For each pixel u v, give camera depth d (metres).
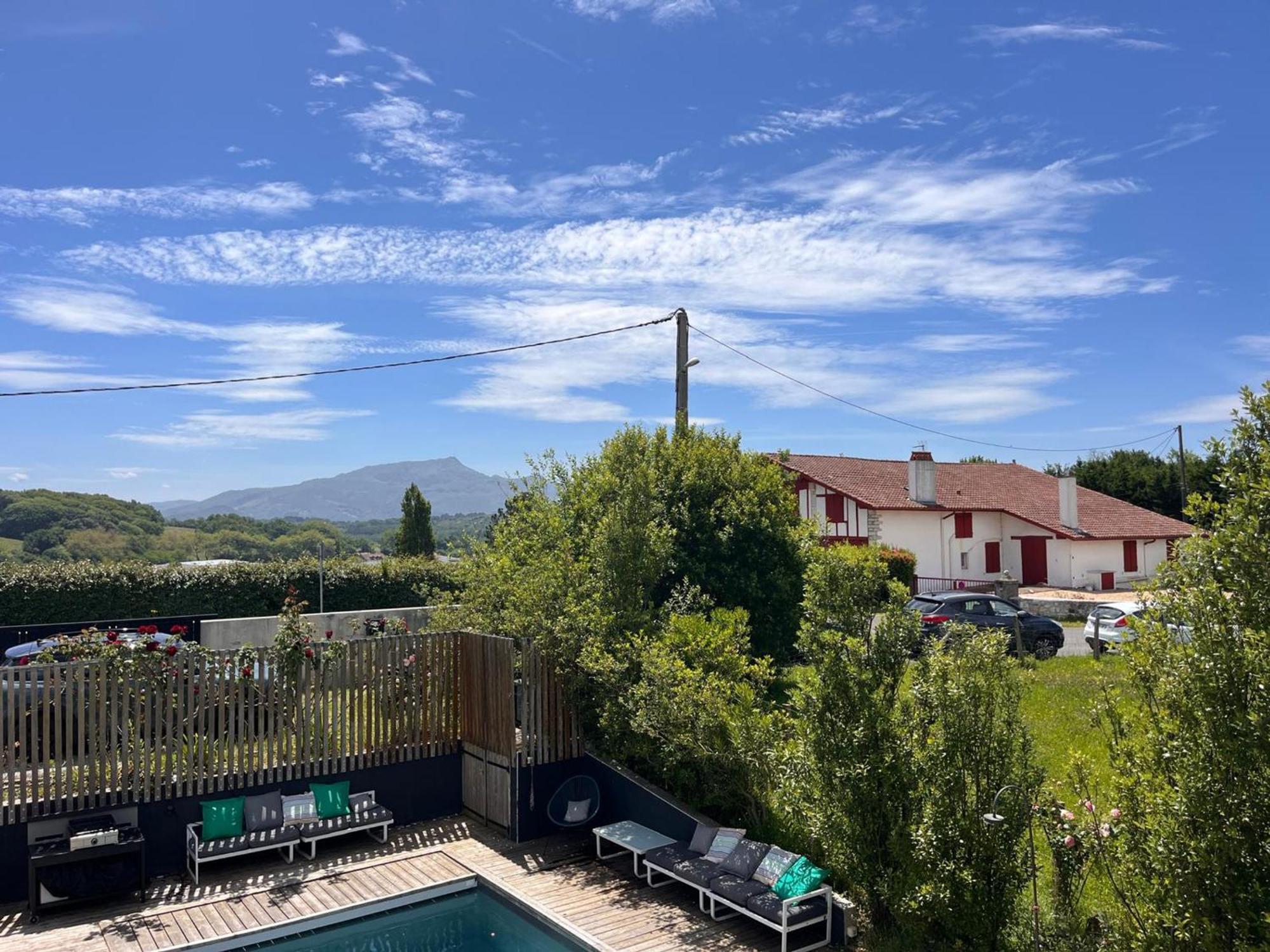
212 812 10.11
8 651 15.98
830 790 7.78
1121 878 5.94
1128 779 5.83
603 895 9.42
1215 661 5.11
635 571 11.85
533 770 11.20
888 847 7.46
